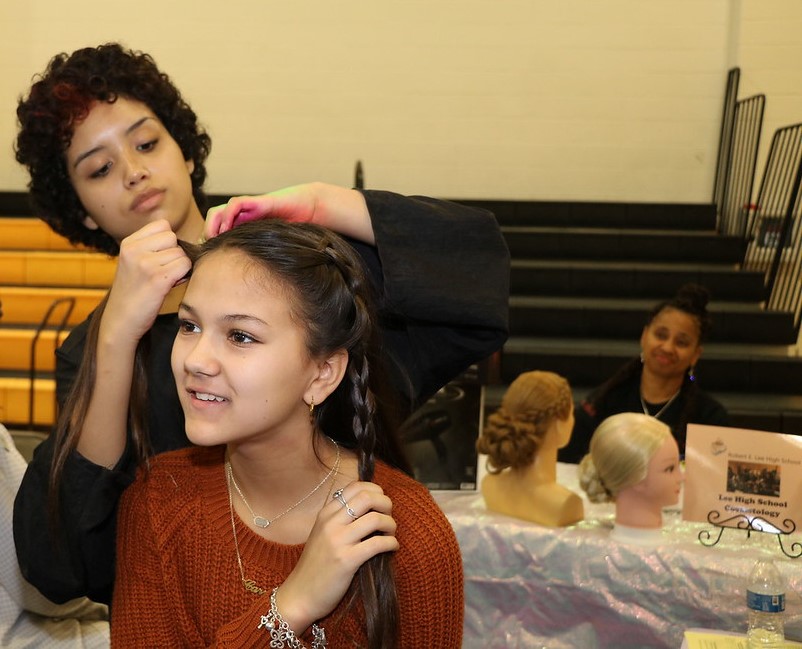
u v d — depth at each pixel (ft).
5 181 21.33
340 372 3.28
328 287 3.17
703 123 20.61
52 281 19.03
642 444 6.13
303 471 3.37
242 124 21.27
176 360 3.14
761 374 15.94
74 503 3.59
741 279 17.99
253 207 3.67
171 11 20.99
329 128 21.25
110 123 4.60
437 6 20.80
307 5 20.90
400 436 3.71
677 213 20.20
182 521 3.44
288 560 3.33
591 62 20.70
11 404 15.99
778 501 6.14
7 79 21.08
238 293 3.05
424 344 4.23
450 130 21.11
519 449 6.49
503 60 20.85
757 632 5.48
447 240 4.06
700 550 6.15
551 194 21.12
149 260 3.47
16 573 5.15
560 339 17.51
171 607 3.42
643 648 6.21
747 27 19.66
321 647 3.18
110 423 3.61
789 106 19.66
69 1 20.98
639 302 18.11
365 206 3.97
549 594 6.36
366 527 3.07
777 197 19.13
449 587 3.32
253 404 3.06
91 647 5.58
